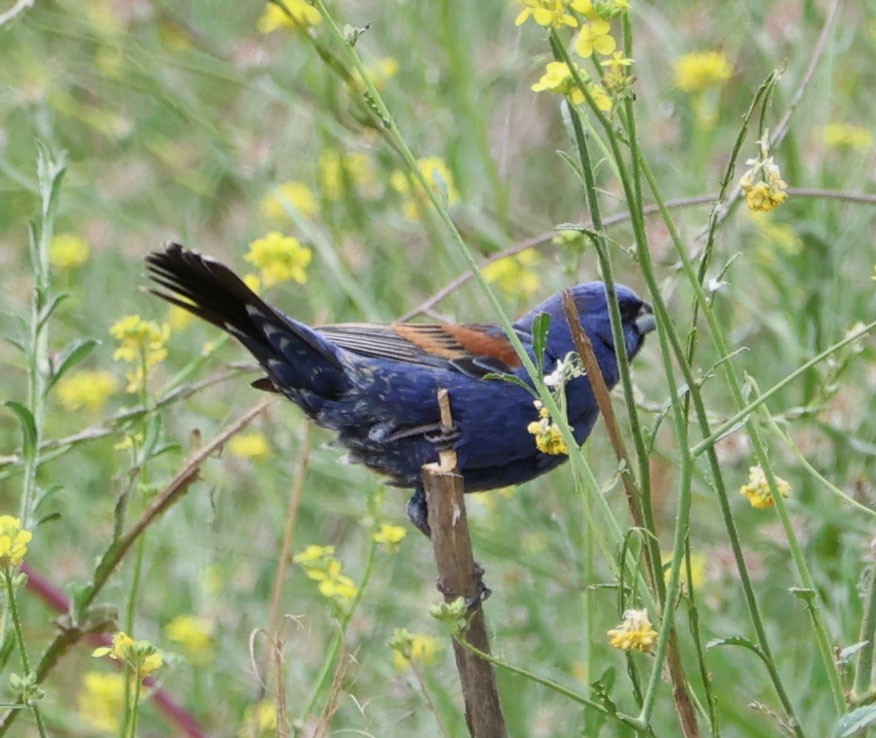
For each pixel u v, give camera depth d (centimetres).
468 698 699
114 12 1391
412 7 1324
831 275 1120
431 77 1310
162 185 1502
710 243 632
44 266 861
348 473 1167
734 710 960
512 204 1325
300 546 1170
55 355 918
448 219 645
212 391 1262
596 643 977
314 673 1032
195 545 1128
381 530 877
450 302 1213
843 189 1168
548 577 1079
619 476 632
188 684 1088
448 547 707
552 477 1188
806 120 1303
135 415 921
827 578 1046
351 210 1250
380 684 1047
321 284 1237
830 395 965
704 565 1088
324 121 1200
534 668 1026
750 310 1155
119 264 1346
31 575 941
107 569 830
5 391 1249
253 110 1415
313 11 1025
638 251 595
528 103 1359
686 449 593
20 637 639
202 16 1488
